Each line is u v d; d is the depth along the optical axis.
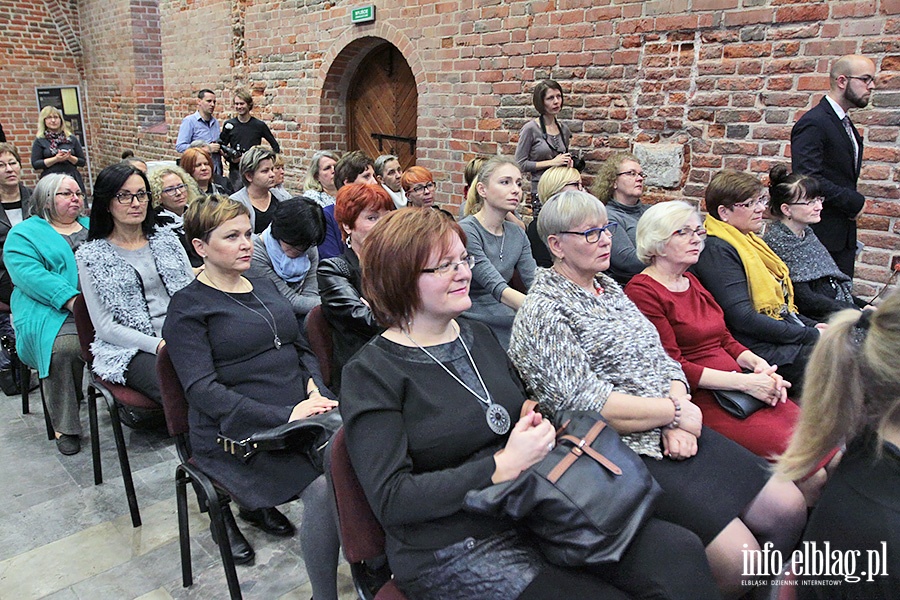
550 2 4.39
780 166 2.95
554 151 4.39
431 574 1.34
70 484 2.71
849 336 1.10
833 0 3.26
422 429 1.39
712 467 1.76
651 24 3.93
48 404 2.94
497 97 4.83
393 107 6.08
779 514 1.68
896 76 3.15
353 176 4.02
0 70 9.61
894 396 1.01
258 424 1.98
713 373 2.12
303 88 6.46
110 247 2.68
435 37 5.16
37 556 2.25
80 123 10.53
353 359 1.47
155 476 2.78
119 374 2.49
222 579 2.15
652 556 1.36
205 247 2.09
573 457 1.38
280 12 6.52
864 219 3.38
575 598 1.28
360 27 5.73
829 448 1.13
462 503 1.30
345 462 1.42
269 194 4.20
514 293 2.86
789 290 2.77
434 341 1.51
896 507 0.97
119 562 2.22
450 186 5.30
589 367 1.81
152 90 9.31
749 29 3.56
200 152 4.71
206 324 2.05
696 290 2.35
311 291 3.09
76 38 10.23
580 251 1.90
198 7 7.54
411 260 1.42
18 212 3.99
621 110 4.18
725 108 3.73
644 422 1.75
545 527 1.33
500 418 1.47
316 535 1.74
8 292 3.56
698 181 3.91
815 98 3.40
